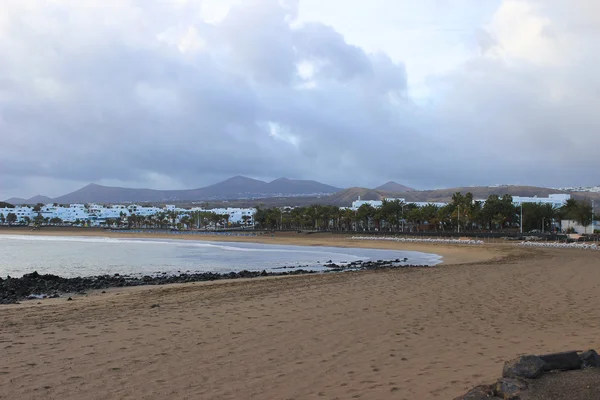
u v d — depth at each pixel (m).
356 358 8.66
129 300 18.48
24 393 6.97
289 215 181.62
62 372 8.00
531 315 12.98
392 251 77.06
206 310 14.46
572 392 5.36
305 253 75.31
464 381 6.87
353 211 157.62
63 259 62.50
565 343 9.27
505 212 114.75
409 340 10.09
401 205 148.25
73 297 24.17
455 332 10.85
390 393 6.54
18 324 12.58
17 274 43.25
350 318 12.73
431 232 118.75
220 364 8.40
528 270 26.89
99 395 6.87
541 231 112.75
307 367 8.13
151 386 7.23
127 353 9.24
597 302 15.16
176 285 28.27
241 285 23.55
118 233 181.50
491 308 14.21
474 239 90.19
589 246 61.50
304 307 14.64
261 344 9.89
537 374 5.90
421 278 23.31
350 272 32.62
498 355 8.51
